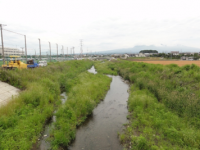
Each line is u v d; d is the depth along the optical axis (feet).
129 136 22.52
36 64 77.61
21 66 65.26
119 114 31.30
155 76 53.67
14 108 25.16
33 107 28.22
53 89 40.01
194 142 18.37
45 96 32.83
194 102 26.53
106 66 132.36
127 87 54.85
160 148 18.08
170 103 29.86
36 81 40.65
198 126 22.06
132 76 63.05
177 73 49.55
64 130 22.74
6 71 38.65
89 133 23.97
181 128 21.72
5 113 23.25
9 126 21.22
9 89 32.99
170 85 40.45
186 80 41.42
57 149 19.33
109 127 25.90
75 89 41.86
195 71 46.73
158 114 26.50
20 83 36.40
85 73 74.95
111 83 62.13
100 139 22.33
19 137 18.95
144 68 77.25
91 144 21.07
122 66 110.42
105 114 31.24
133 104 33.09
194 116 24.06
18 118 22.94
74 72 76.59
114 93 46.73
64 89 46.85
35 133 21.36
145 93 39.17
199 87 35.04
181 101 28.45
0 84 33.71
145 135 21.56
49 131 22.82
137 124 25.21
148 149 18.28
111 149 19.97
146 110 29.01
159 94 35.24
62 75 58.23
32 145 19.57
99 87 48.39
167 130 21.47
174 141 19.45
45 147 19.61
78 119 27.58
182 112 26.50
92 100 34.14
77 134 23.63
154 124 23.81
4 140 17.58
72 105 31.09
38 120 23.98
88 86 45.57
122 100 40.22
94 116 30.27
